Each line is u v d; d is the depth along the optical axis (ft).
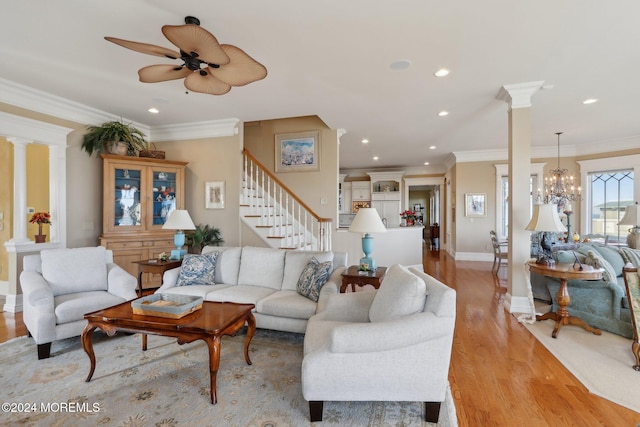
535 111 14.98
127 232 15.35
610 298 10.26
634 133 19.22
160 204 16.49
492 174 24.81
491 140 20.98
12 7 7.35
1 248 14.93
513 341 9.73
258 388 7.12
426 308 6.27
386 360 5.82
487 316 12.01
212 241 16.72
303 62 10.11
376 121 16.63
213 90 9.23
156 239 15.99
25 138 12.48
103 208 14.90
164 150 18.03
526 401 6.68
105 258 11.14
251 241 16.94
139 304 7.72
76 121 14.49
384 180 34.14
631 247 15.42
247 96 13.12
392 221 34.14
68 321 8.86
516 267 12.30
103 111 15.19
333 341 5.67
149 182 15.97
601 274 9.99
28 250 12.76
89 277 10.46
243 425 5.90
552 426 5.90
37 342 8.33
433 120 16.39
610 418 6.13
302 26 8.15
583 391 7.03
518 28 8.23
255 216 16.85
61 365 8.15
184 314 7.46
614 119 16.33
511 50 9.36
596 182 21.81
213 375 6.58
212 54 7.02
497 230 24.72
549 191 21.54
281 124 19.85
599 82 11.68
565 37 8.66
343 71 10.74
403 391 5.87
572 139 20.77
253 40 8.83
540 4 7.28
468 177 25.38
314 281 9.65
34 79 11.47
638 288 8.07
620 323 9.96
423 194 45.44
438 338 5.86
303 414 6.22
